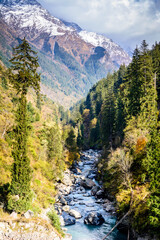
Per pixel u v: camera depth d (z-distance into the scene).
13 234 20.59
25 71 21.56
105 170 44.19
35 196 28.84
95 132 107.00
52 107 196.62
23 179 23.36
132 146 31.44
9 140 35.94
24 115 23.56
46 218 25.62
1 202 23.52
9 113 48.62
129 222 24.88
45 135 51.72
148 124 33.09
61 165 49.72
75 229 28.31
